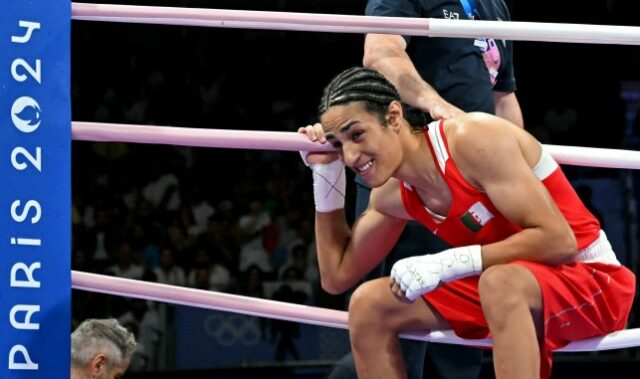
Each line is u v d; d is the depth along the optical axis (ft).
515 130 10.91
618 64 45.03
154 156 40.45
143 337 30.96
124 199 38.81
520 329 10.35
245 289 35.01
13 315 10.60
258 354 30.96
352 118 10.60
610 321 11.26
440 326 11.59
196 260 35.70
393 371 11.52
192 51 45.21
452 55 13.78
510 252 10.53
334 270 12.28
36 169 10.74
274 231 36.65
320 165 12.12
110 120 44.19
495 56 14.21
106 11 11.14
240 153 40.45
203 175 39.58
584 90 44.62
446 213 11.19
